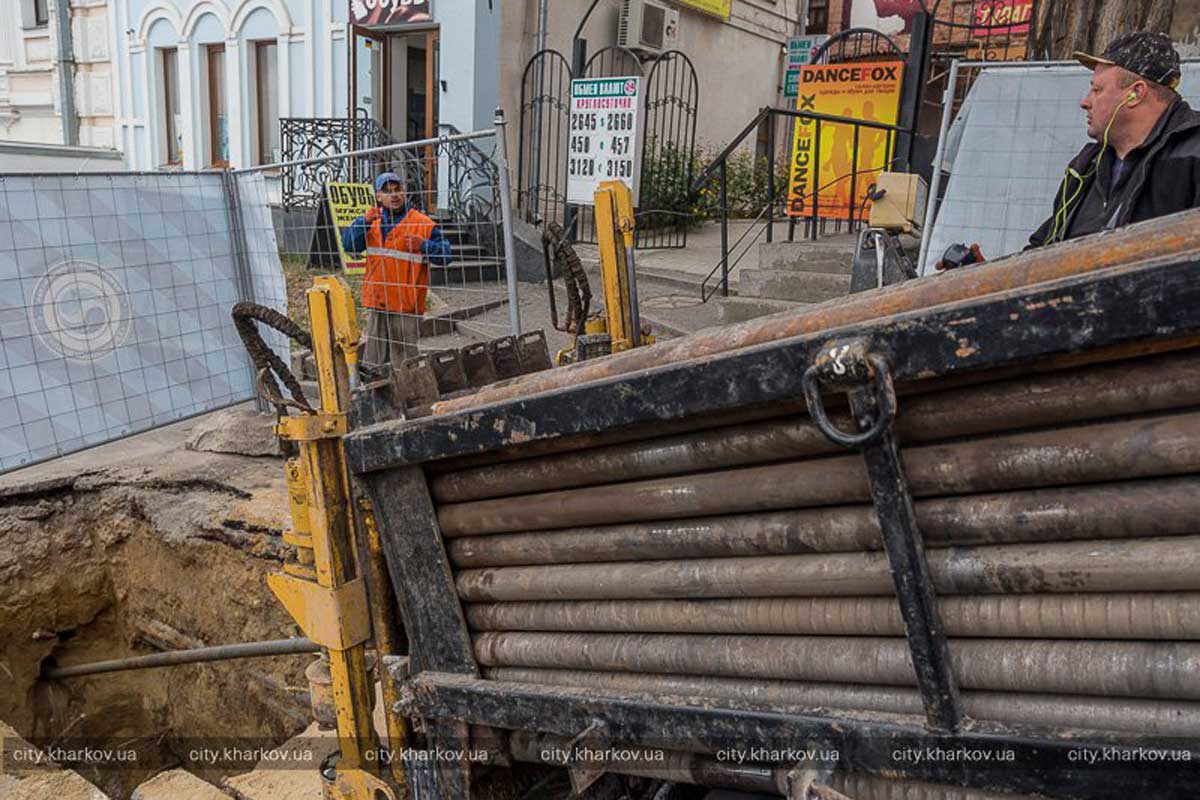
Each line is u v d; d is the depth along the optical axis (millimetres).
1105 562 1228
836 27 15883
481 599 1904
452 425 1739
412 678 1990
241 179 5922
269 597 4746
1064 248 1268
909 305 1340
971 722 1340
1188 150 2740
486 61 10680
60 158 13305
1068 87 4605
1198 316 1069
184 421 6301
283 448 2484
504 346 2414
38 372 4980
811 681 1522
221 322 5945
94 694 5723
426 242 6266
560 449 1687
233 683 5066
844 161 8719
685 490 1571
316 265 9453
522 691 1808
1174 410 1180
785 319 1479
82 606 5559
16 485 5305
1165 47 2807
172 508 5227
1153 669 1213
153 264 5535
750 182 13688
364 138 11398
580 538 1723
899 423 1344
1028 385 1246
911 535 1315
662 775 1771
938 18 14055
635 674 1723
